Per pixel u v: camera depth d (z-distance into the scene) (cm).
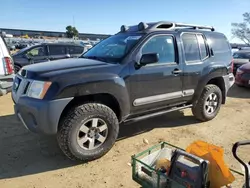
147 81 376
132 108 370
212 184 215
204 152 228
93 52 434
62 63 360
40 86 302
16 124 472
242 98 732
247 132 451
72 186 282
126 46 381
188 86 440
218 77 496
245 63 948
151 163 254
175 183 213
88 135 328
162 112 420
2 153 356
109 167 323
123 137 418
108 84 330
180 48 423
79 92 308
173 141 405
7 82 585
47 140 401
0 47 581
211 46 484
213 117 510
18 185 283
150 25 422
